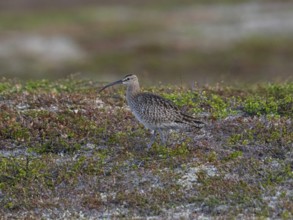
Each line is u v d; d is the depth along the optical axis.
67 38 72.62
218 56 63.56
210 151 24.86
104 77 57.97
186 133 26.50
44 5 95.62
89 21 81.75
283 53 64.31
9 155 25.28
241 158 24.12
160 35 73.25
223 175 22.95
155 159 24.52
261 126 26.27
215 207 21.47
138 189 22.67
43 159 24.66
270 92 31.72
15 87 33.81
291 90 31.59
